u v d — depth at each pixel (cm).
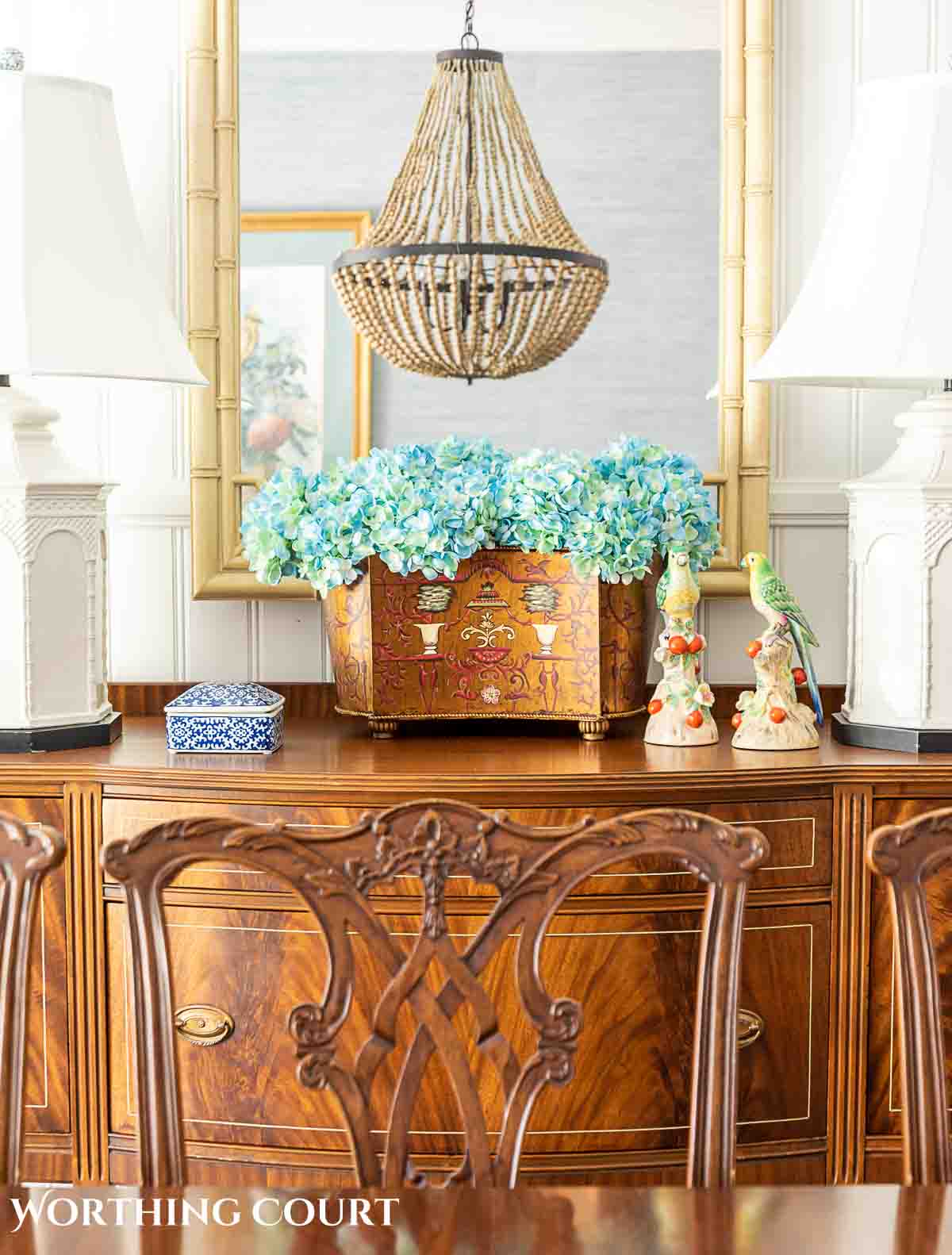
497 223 236
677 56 237
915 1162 122
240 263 238
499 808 192
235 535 242
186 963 199
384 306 238
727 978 121
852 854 200
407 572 211
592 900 195
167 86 240
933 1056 123
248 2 236
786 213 241
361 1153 117
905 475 207
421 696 217
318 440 240
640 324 238
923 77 199
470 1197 105
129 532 246
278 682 246
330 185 237
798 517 245
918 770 197
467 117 236
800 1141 203
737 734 212
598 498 209
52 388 243
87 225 204
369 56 236
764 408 239
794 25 239
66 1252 96
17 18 239
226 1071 199
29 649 208
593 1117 197
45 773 200
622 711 218
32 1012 204
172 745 209
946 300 193
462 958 120
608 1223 101
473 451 218
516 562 215
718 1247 97
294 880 119
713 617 246
